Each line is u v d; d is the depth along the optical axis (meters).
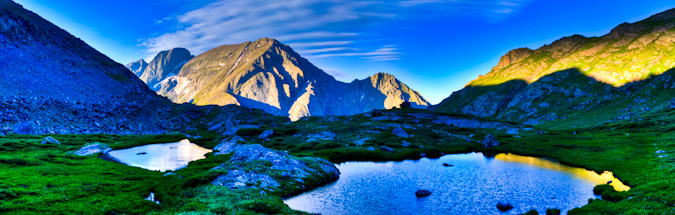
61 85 189.75
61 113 160.50
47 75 189.50
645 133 104.12
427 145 111.12
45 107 157.75
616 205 38.19
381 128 136.75
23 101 152.38
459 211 43.72
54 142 101.75
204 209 37.38
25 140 100.44
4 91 152.88
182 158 89.44
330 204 47.25
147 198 44.19
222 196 43.66
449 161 86.25
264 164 62.78
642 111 184.50
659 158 62.53
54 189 42.44
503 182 59.28
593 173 64.56
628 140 93.31
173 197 43.50
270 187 51.62
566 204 44.75
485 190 53.97
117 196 42.28
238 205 39.53
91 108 183.62
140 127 189.75
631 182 50.41
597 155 78.75
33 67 187.50
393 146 105.81
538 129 150.50
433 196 51.22
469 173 68.69
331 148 103.81
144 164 78.31
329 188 56.84
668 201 34.38
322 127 142.00
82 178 51.75
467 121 185.12
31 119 139.75
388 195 52.16
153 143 127.88
